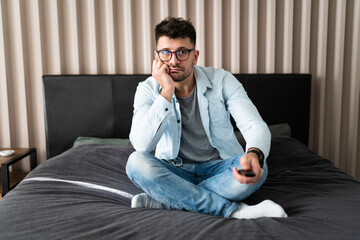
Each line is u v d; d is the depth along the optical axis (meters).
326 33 2.64
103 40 2.55
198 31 2.55
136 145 1.47
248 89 2.52
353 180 1.71
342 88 2.77
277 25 2.65
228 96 1.58
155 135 1.43
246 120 1.44
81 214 1.28
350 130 2.76
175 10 2.58
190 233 1.13
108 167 1.87
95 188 1.62
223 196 1.35
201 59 2.59
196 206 1.32
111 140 2.32
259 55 2.67
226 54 2.65
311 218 1.24
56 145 2.46
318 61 2.68
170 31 1.42
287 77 2.54
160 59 1.46
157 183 1.31
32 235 1.13
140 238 1.11
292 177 1.73
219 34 2.57
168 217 1.24
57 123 2.45
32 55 2.51
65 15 2.51
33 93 2.55
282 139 2.28
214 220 1.23
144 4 2.50
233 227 1.17
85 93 2.44
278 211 1.25
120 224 1.19
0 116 2.52
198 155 1.58
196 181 1.54
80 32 2.53
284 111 2.57
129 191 1.61
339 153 2.82
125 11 2.50
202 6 2.52
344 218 1.24
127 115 2.46
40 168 1.80
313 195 1.48
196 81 1.57
